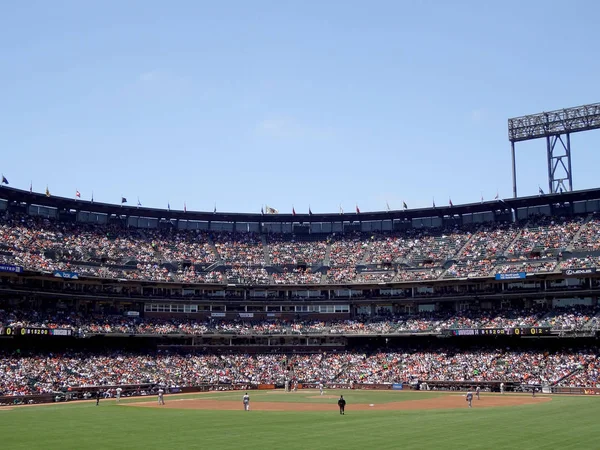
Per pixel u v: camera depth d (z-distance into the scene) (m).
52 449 36.47
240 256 137.75
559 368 98.69
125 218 137.88
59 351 104.31
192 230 142.88
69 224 126.75
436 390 103.06
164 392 100.75
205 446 37.25
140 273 122.12
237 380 113.00
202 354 120.06
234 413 63.88
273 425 50.12
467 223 138.50
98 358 105.31
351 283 128.25
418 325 119.50
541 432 42.56
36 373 92.12
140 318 119.62
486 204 129.50
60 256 114.56
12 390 84.44
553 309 110.38
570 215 125.50
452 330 111.69
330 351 125.81
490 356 108.62
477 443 37.31
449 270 122.94
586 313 105.56
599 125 122.56
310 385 114.06
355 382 112.38
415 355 116.50
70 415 61.50
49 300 111.81
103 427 49.16
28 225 118.38
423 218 143.38
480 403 75.56
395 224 145.38
